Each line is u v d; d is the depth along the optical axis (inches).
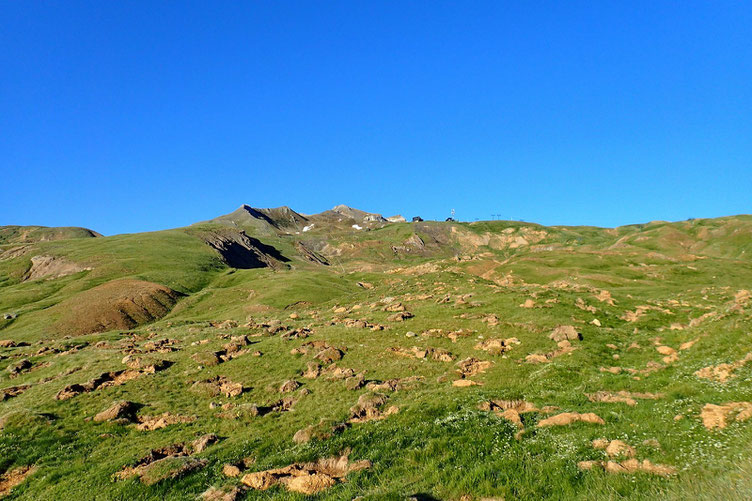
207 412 1293.1
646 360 1398.9
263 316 3511.3
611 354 1542.8
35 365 1957.4
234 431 1117.1
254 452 937.5
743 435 663.1
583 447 737.6
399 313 2315.5
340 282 5748.0
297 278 5561.0
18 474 956.6
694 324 1702.8
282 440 991.0
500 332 1888.5
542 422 900.6
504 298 2439.7
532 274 4087.1
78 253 6565.0
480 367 1520.7
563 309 2145.7
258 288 5152.6
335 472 800.9
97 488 821.2
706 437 695.1
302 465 828.6
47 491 846.5
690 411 824.3
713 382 979.3
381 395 1224.8
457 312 2297.0
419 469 751.1
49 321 3693.4
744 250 6929.1
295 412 1216.2
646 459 661.9
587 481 627.2
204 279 6043.3
